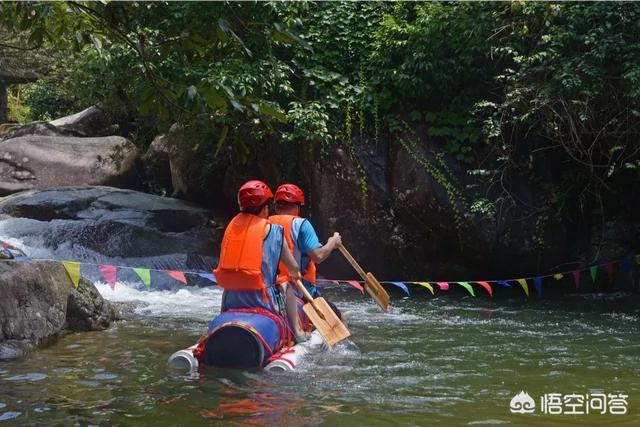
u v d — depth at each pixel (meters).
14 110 26.14
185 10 4.14
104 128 17.89
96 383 4.32
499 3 9.52
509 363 4.99
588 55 8.77
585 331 6.43
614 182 9.88
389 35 10.33
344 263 10.57
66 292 6.22
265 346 4.76
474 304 8.39
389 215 10.27
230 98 3.20
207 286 10.11
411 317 7.27
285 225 5.48
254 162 11.77
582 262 9.88
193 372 4.60
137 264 10.59
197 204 13.09
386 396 4.02
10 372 4.62
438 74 10.02
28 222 11.67
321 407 3.77
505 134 9.93
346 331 5.24
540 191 9.85
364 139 10.44
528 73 9.18
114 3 3.45
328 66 10.85
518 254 9.76
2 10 3.74
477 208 9.52
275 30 3.53
